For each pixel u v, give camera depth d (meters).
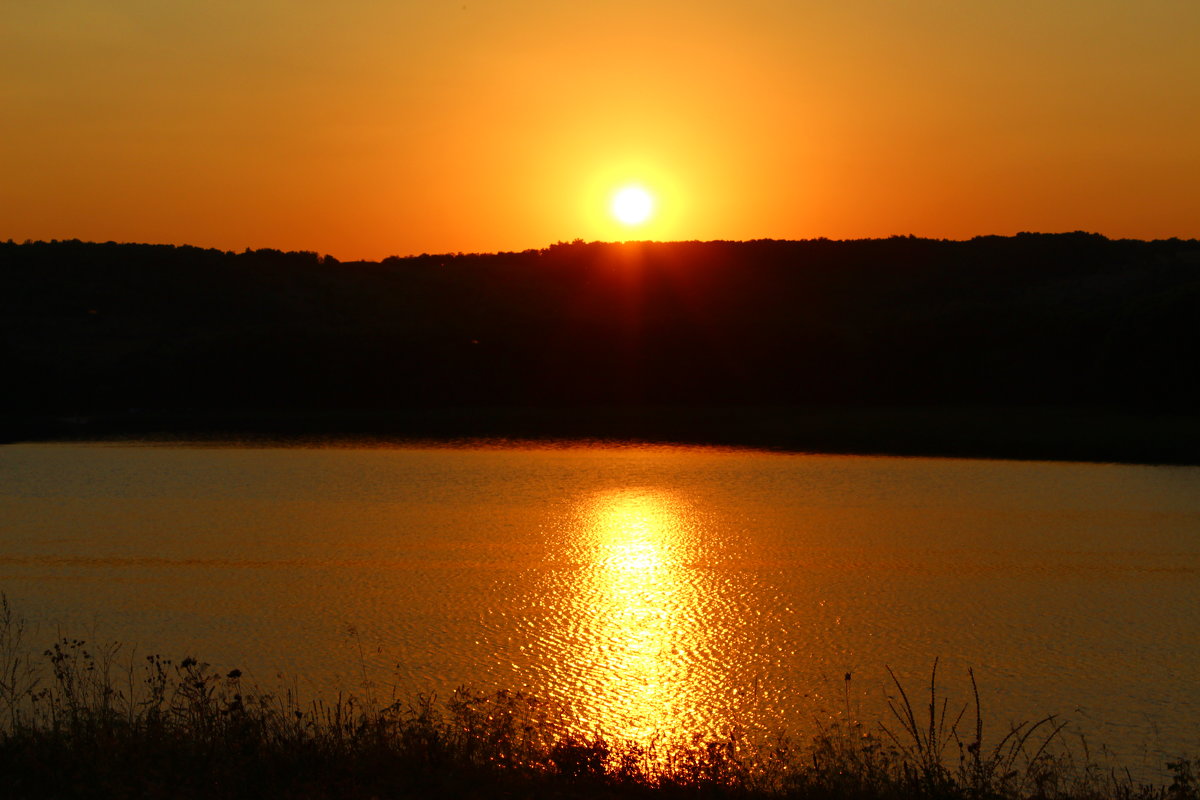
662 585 26.72
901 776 12.15
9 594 25.39
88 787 9.45
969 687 19.25
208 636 22.03
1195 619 23.61
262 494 41.31
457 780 9.93
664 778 10.66
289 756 10.32
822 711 18.05
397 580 27.11
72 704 12.78
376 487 43.12
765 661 20.83
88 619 23.19
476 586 26.56
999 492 41.50
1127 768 15.34
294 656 20.75
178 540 32.25
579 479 45.31
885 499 39.91
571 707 18.27
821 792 10.74
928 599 25.38
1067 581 27.06
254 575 27.59
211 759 10.11
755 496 40.72
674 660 20.84
